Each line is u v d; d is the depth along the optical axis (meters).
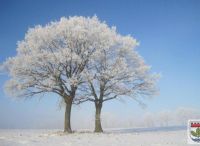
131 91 38.59
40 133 37.47
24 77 38.09
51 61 36.50
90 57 37.53
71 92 38.25
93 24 41.00
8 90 38.69
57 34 38.47
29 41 38.44
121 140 24.67
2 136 30.19
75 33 37.53
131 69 39.62
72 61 36.62
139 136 29.42
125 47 40.19
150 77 40.34
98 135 31.36
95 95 39.34
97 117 39.22
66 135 32.09
